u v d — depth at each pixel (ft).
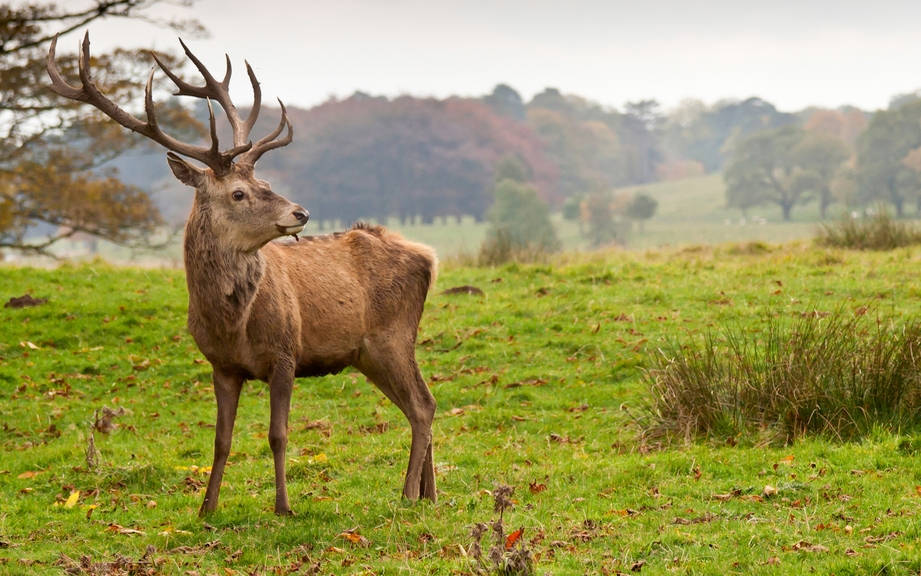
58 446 79.30
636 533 52.75
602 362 95.40
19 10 171.53
